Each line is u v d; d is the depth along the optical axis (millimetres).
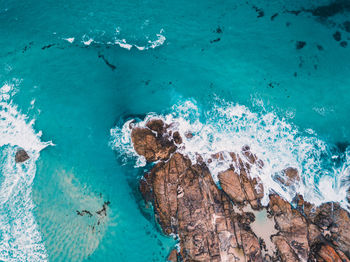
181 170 14914
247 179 15062
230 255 13430
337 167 15586
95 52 17484
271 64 17422
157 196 14586
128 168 15430
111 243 14281
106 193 15016
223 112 16562
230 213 14242
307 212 14523
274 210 14484
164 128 15953
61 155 15523
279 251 13719
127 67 17344
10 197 14945
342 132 16234
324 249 13469
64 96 16594
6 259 14039
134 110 16422
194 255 13539
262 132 16250
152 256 14078
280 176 15328
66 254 14102
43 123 16125
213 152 15609
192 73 17250
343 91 16812
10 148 15703
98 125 16203
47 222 14523
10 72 16875
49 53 17312
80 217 14562
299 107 16641
